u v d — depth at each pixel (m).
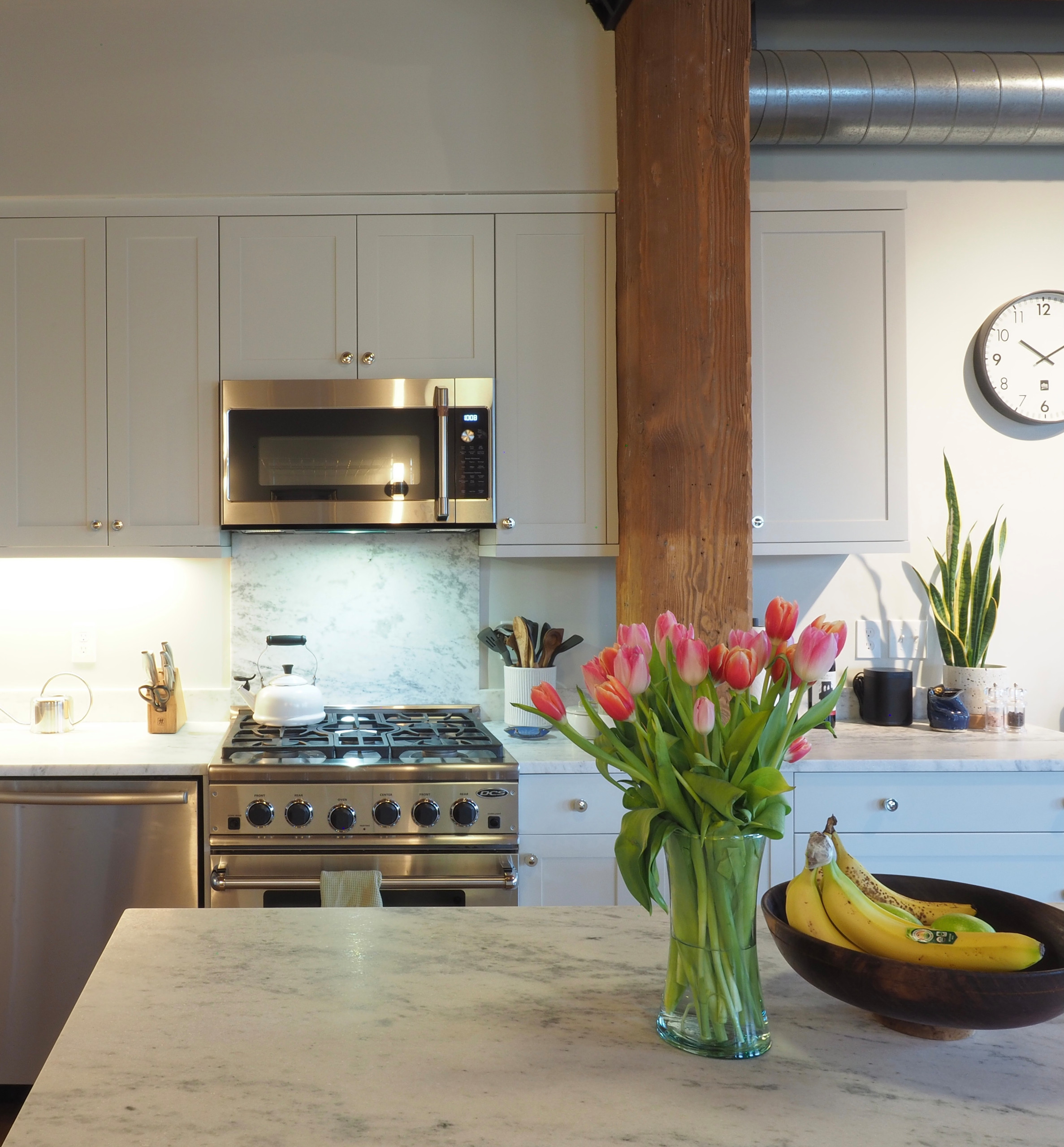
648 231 2.63
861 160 3.15
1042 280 3.18
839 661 3.15
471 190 2.79
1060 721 3.20
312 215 2.76
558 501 2.80
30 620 3.03
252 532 2.87
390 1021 1.05
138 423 2.74
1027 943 0.94
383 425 2.74
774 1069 0.95
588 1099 0.89
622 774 2.42
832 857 1.25
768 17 3.15
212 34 2.78
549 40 2.81
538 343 2.79
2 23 2.75
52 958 2.43
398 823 2.39
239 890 2.39
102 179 2.75
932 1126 0.85
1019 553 3.19
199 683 3.07
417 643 3.09
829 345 2.77
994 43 3.18
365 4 2.79
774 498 2.77
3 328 2.73
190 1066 0.94
